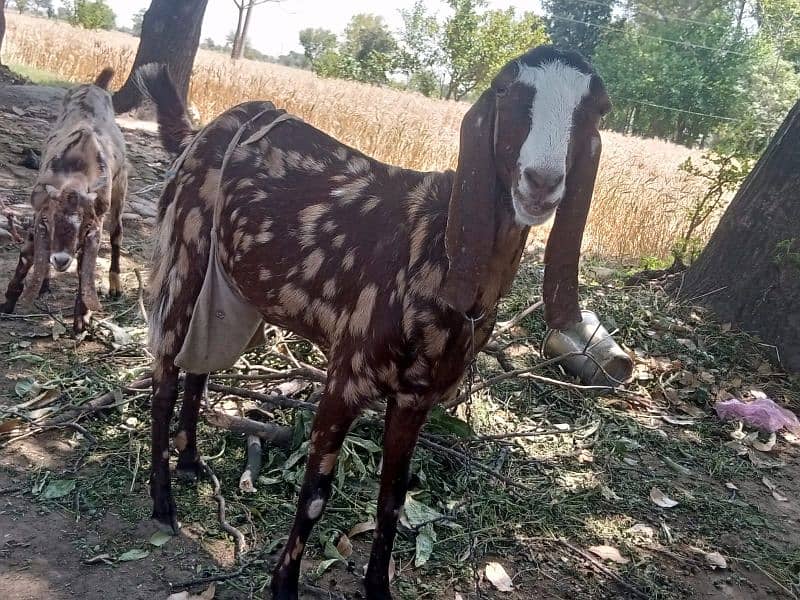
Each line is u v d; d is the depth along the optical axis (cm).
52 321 466
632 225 913
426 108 1988
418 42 4138
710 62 3794
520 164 205
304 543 273
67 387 391
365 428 382
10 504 306
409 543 323
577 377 500
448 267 234
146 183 820
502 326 491
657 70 3781
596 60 4019
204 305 303
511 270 242
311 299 275
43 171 458
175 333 314
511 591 304
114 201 509
